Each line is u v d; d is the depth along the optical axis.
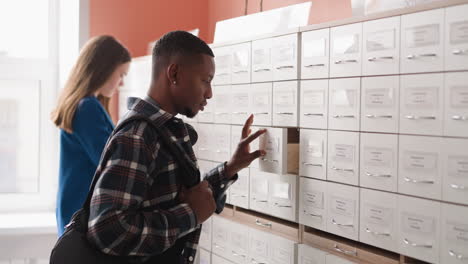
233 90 2.19
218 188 1.65
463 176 1.31
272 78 1.96
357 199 1.62
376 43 1.55
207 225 2.41
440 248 1.37
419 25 1.42
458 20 1.32
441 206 1.37
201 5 3.52
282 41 1.91
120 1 3.32
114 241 1.20
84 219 1.28
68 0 3.32
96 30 3.26
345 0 2.30
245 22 2.40
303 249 1.83
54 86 3.49
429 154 1.40
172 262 1.38
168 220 1.28
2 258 2.88
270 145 1.88
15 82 3.42
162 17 3.43
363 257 1.63
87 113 2.07
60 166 2.18
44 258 2.95
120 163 1.23
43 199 3.47
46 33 3.46
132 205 1.23
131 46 3.35
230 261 2.24
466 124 1.30
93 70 2.12
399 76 1.48
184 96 1.39
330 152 1.72
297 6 2.11
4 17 3.37
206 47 1.41
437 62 1.38
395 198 1.50
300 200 1.85
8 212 3.38
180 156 1.34
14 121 3.43
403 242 1.48
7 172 3.42
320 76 1.76
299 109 1.85
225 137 2.24
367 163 1.58
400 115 1.48
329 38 1.72
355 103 1.62
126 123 1.29
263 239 2.02
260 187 2.03
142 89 2.92
